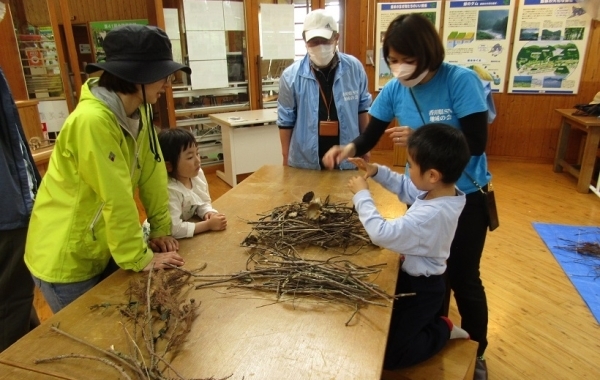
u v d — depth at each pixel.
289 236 1.36
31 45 4.02
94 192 1.14
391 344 1.20
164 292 0.99
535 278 2.57
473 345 1.31
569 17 4.44
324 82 2.26
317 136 2.26
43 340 0.90
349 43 5.18
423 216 1.13
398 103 1.59
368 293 1.05
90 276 1.25
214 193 4.25
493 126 5.04
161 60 1.10
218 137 4.93
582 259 2.77
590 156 3.89
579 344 2.02
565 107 4.73
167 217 1.39
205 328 0.93
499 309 2.28
